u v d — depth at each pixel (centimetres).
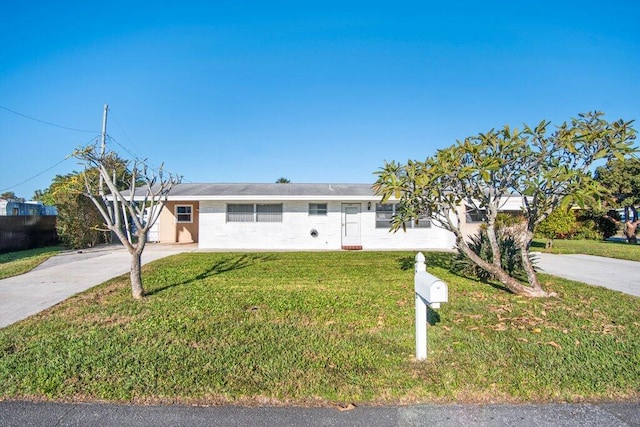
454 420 273
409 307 569
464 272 855
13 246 1430
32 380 324
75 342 416
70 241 1509
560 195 607
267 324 484
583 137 577
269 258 1197
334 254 1321
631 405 292
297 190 1642
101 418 274
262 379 327
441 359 369
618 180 2030
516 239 868
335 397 300
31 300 623
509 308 561
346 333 449
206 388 311
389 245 1603
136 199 1452
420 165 684
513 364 356
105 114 1794
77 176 1878
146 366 351
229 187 1758
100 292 672
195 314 529
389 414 280
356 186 1823
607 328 468
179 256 1246
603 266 1045
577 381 322
